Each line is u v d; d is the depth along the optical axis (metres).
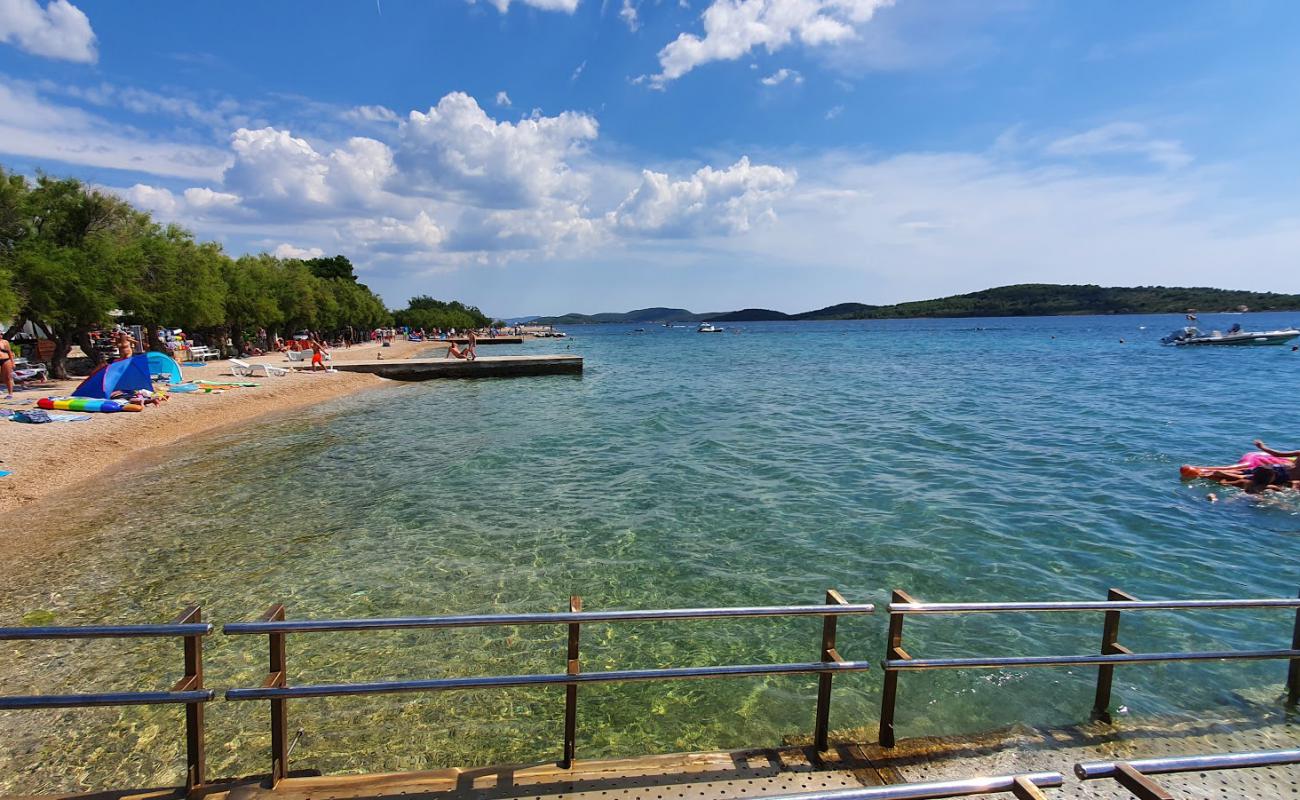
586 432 18.84
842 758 3.61
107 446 15.86
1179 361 44.06
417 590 7.61
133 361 21.17
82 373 26.98
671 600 7.29
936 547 8.81
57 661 5.88
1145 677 5.47
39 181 26.64
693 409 23.98
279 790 3.20
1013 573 7.95
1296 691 4.48
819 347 79.69
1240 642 6.15
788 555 8.60
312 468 14.16
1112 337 87.50
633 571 8.15
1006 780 2.75
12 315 20.42
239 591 7.59
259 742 4.70
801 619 6.79
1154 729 4.14
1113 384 30.62
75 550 9.00
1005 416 20.88
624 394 29.78
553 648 6.19
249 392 25.55
